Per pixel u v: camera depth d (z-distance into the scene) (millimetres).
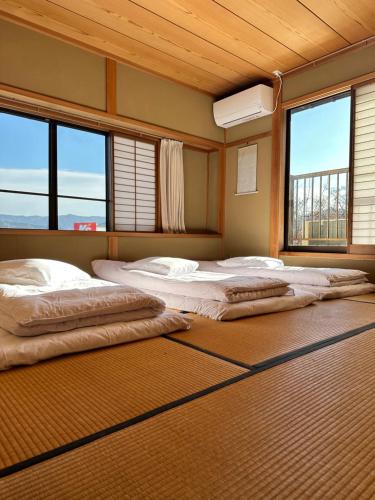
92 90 3441
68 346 1369
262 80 4148
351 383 1137
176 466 704
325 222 3955
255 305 2125
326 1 2756
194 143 4461
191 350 1459
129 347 1494
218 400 1005
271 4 2803
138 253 3912
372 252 3275
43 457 731
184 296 2359
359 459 733
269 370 1241
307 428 856
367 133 3309
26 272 2324
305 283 3086
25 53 3008
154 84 3941
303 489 640
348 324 1915
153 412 932
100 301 1615
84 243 3492
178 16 2969
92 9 2867
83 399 1009
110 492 629
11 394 1042
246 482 657
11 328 1417
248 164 4398
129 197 3953
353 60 3414
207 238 4562
